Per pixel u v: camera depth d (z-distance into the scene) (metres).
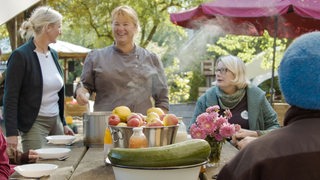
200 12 5.84
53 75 3.39
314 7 5.05
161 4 10.59
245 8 5.26
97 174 2.23
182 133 2.46
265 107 3.40
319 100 1.14
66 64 9.86
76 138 3.47
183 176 1.80
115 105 3.33
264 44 9.66
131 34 3.33
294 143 1.14
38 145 3.30
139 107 3.36
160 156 1.75
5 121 3.19
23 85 3.26
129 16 3.30
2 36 9.60
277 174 1.11
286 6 5.05
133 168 1.76
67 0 9.95
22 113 3.28
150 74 3.40
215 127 2.33
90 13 10.22
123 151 1.80
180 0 10.55
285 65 1.17
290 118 1.21
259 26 6.66
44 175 2.18
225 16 5.66
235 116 3.39
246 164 1.14
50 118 3.39
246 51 10.13
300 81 1.14
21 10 2.73
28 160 2.67
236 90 3.42
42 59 3.34
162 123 2.25
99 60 3.37
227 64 3.40
